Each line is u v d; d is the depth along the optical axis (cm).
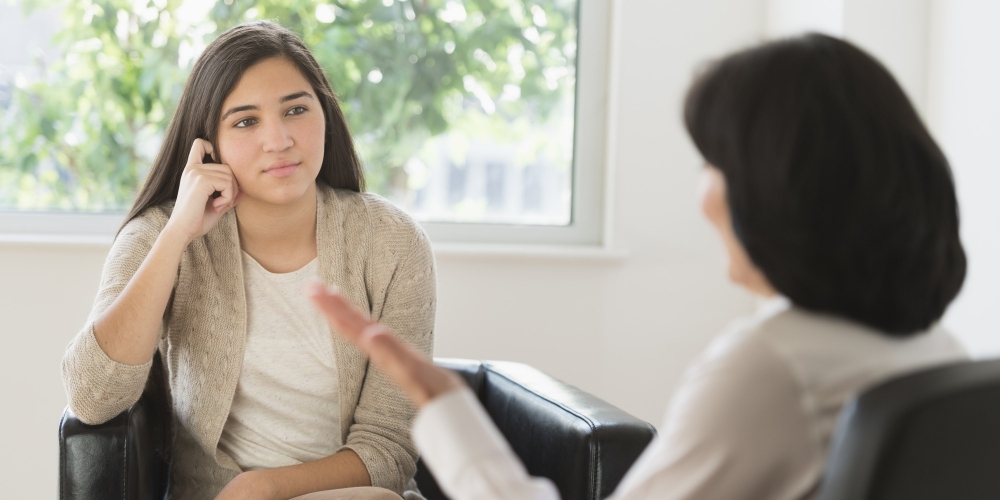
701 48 249
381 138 251
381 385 152
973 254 197
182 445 154
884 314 68
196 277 150
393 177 252
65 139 242
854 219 65
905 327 68
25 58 240
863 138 65
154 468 152
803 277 67
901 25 220
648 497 66
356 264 156
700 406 66
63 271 229
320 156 149
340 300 73
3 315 228
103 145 243
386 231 159
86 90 242
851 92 67
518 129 257
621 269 249
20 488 230
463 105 254
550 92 257
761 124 67
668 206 250
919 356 68
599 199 258
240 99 144
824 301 67
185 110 152
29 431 229
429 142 254
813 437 63
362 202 162
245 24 155
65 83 242
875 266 66
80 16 241
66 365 135
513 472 69
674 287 252
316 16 246
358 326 72
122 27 242
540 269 246
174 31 243
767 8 251
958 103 206
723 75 72
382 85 250
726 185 70
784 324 67
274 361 151
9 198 240
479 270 244
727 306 254
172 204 157
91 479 133
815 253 66
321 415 154
